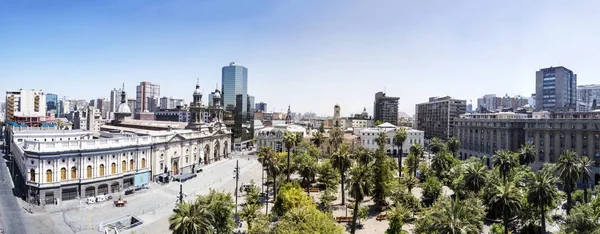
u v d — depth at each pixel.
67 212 79.94
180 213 45.44
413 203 76.56
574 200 87.06
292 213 55.53
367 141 181.12
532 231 65.75
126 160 103.31
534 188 60.53
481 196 74.69
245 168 146.12
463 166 96.56
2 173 124.88
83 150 90.38
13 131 140.62
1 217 74.88
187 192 101.81
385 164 85.88
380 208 83.81
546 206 63.66
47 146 86.12
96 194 93.81
